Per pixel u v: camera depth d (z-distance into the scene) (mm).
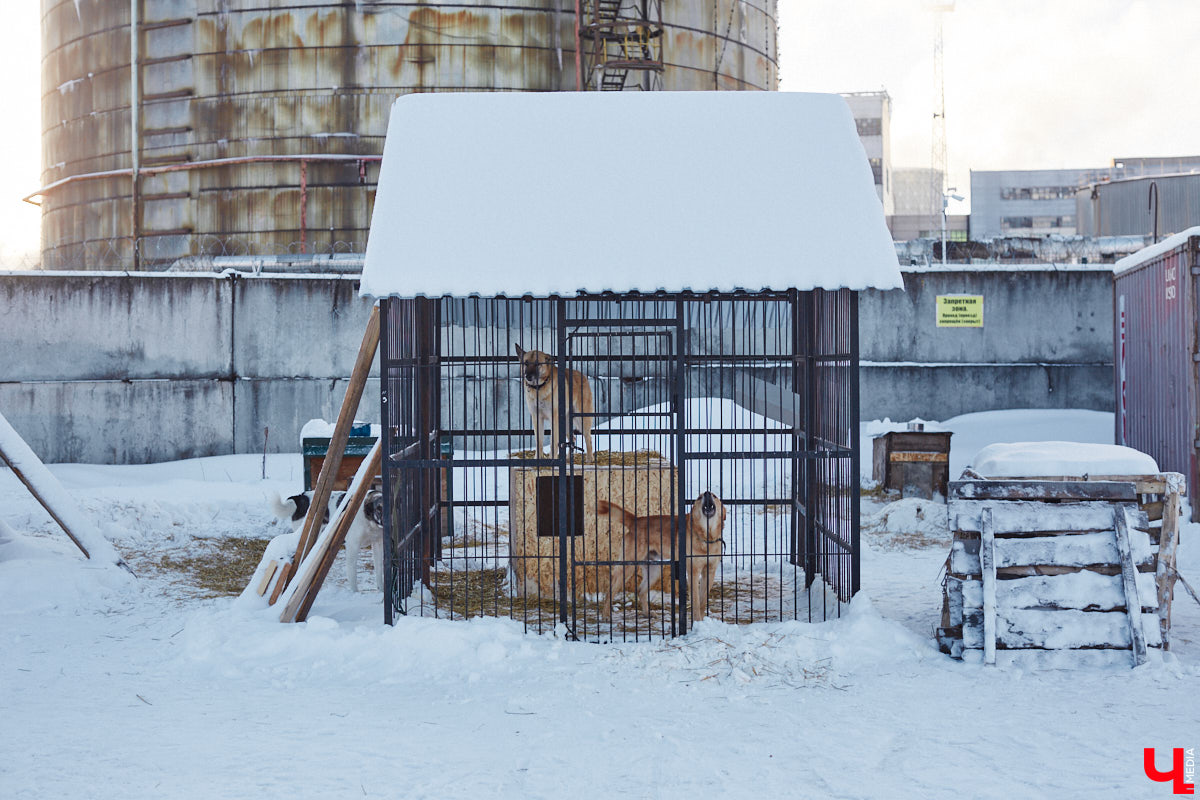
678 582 7625
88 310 20484
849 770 4594
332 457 7969
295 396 21156
